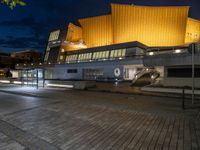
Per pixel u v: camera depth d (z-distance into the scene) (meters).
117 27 63.94
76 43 61.00
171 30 61.88
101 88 24.31
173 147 5.18
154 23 62.59
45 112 9.90
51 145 5.50
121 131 6.66
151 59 21.42
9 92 20.33
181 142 5.53
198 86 18.59
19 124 7.72
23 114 9.50
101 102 13.08
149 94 17.59
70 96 16.62
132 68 37.62
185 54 18.70
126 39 63.66
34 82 37.34
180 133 6.35
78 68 46.53
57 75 51.91
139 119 8.30
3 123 7.93
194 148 5.09
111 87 25.52
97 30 68.06
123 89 22.53
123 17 63.44
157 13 62.16
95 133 6.48
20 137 6.21
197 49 11.48
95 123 7.74
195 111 9.94
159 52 32.88
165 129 6.82
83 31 70.06
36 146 5.45
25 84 34.06
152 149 5.07
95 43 68.62
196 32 64.88
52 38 63.84
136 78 30.59
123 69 38.19
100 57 47.75
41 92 20.28
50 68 53.34
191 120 8.05
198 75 18.66
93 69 43.69
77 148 5.25
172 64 19.66
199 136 6.05
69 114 9.38
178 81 19.84
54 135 6.34
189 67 19.09
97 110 10.31
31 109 10.71
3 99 14.96
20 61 90.19
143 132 6.51
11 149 5.27
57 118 8.63
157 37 62.75
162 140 5.71
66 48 58.22
